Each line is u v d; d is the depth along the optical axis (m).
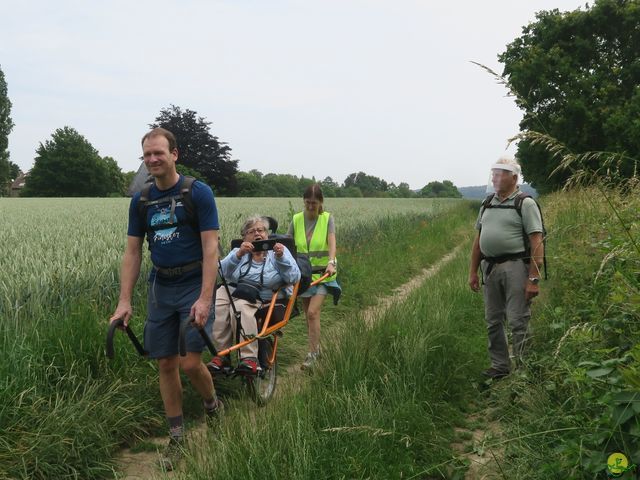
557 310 5.42
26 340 5.18
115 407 4.81
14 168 115.50
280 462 3.67
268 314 5.61
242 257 6.04
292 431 3.84
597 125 31.81
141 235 4.59
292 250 6.21
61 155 107.94
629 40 34.34
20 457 4.02
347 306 10.20
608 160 3.38
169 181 4.43
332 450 3.90
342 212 26.17
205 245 4.36
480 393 5.34
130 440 4.81
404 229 21.47
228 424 4.16
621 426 3.02
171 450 4.38
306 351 7.54
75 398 4.82
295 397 4.52
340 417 4.23
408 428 4.31
